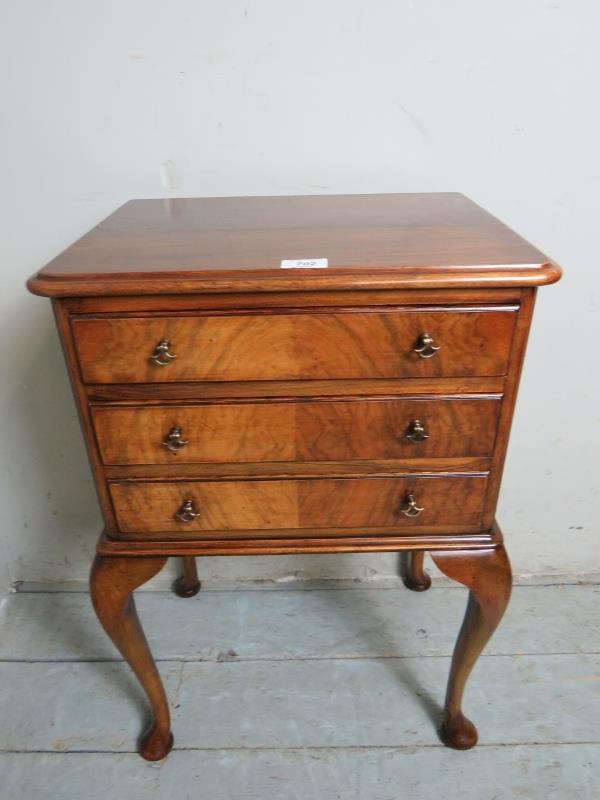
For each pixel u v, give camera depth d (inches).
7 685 47.1
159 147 41.5
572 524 54.2
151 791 39.8
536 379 48.1
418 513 32.5
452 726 41.5
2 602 54.7
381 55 38.8
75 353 28.8
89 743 42.9
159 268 27.2
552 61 38.7
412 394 29.8
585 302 45.1
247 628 51.5
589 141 40.6
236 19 38.0
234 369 28.9
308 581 56.5
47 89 39.8
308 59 39.0
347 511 32.8
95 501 53.5
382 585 56.0
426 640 50.0
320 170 42.2
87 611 53.8
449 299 27.5
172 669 47.9
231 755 41.8
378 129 40.9
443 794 39.3
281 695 45.8
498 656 48.4
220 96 40.0
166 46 38.7
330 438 30.7
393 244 29.8
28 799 39.5
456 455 31.2
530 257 27.5
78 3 37.5
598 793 39.3
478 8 37.4
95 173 42.2
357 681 46.7
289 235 31.9
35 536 55.1
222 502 32.6
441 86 39.6
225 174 42.3
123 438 30.9
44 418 49.8
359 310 27.6
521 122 40.3
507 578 34.0
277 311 27.6
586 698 45.2
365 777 40.3
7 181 42.2
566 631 50.8
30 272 44.8
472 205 37.6
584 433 50.1
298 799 39.2
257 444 30.9
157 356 28.2
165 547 33.8
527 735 42.7
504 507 53.8
